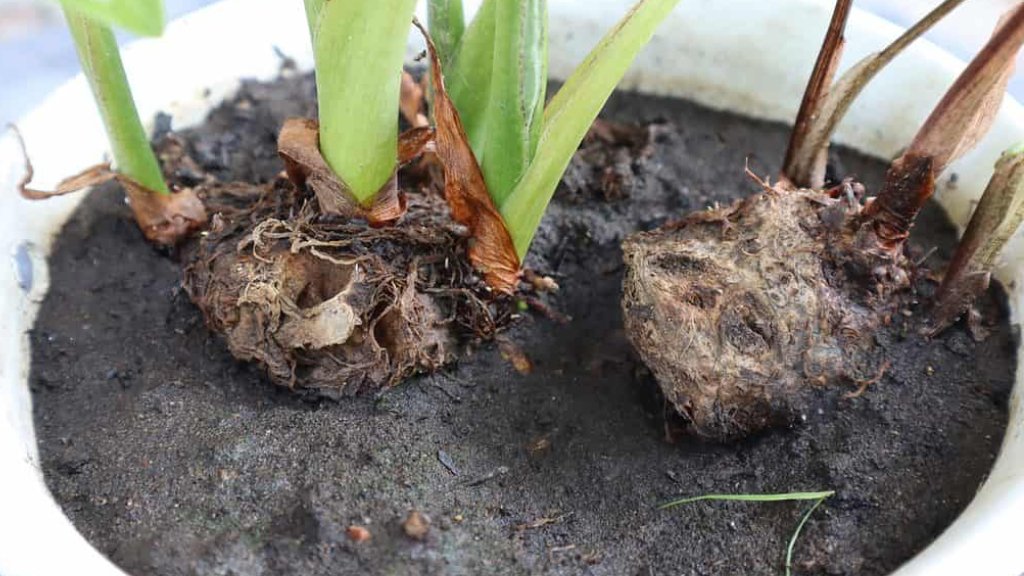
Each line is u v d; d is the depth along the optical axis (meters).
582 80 0.38
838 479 0.40
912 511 0.39
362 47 0.36
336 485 0.39
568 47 0.52
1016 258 0.43
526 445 0.42
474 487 0.40
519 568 0.38
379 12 0.36
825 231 0.41
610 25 0.51
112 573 0.34
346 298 0.40
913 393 0.42
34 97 0.56
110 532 0.38
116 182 0.48
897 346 0.43
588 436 0.42
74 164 0.46
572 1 0.51
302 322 0.40
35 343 0.43
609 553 0.39
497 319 0.44
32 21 0.59
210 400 0.42
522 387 0.43
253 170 0.49
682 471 0.41
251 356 0.41
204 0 0.59
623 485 0.41
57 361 0.43
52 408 0.42
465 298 0.42
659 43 0.51
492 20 0.39
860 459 0.40
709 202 0.48
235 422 0.41
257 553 0.38
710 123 0.52
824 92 0.42
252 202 0.46
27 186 0.44
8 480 0.36
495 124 0.38
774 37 0.50
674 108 0.53
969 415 0.41
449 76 0.41
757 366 0.40
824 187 0.48
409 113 0.49
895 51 0.40
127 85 0.42
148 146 0.44
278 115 0.50
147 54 0.48
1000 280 0.44
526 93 0.38
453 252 0.42
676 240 0.42
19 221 0.44
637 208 0.48
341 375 0.41
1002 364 0.42
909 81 0.47
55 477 0.39
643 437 0.42
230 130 0.50
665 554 0.39
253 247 0.41
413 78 0.51
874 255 0.40
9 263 0.43
